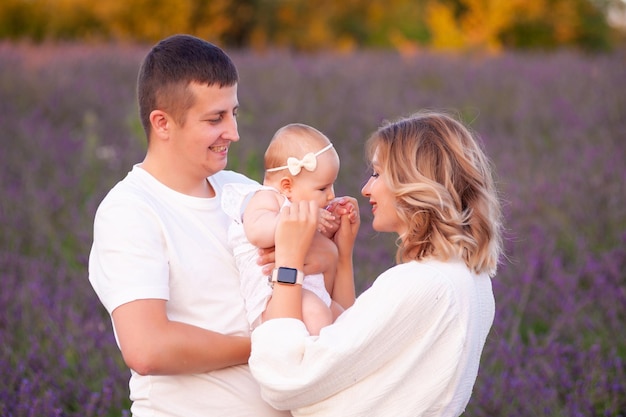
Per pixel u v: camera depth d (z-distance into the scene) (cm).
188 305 217
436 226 205
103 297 208
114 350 387
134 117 771
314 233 221
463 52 1365
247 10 1933
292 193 234
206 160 223
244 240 224
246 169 579
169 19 1744
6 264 489
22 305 427
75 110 883
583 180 577
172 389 216
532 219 533
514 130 788
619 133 728
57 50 1174
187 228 221
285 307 208
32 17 1706
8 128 791
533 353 375
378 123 797
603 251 494
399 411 200
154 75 220
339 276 243
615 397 341
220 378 218
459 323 201
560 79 949
